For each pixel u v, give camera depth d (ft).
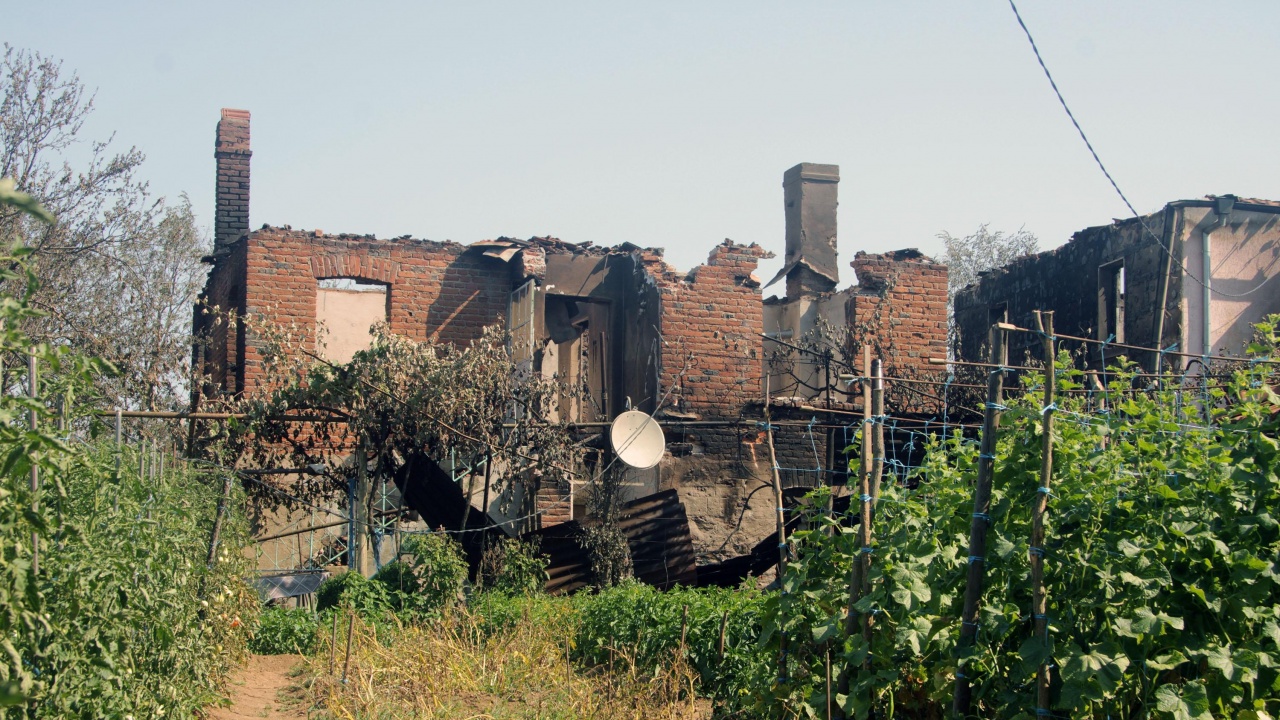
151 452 32.71
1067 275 74.95
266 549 62.23
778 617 25.18
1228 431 20.43
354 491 54.34
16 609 15.96
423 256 71.61
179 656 28.07
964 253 131.85
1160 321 62.90
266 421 52.29
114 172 69.56
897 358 70.03
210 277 80.38
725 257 67.62
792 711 25.38
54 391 19.79
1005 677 20.90
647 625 40.22
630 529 55.31
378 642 43.42
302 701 37.04
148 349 73.36
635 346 68.85
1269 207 63.57
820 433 66.13
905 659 22.45
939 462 25.57
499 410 55.11
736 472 64.75
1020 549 20.17
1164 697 18.17
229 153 77.46
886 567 22.43
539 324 65.77
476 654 41.19
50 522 17.89
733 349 66.64
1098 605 19.15
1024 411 21.13
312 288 68.80
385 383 52.65
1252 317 63.46
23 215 65.16
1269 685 19.58
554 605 47.01
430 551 50.88
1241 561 19.01
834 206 76.79
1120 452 21.21
